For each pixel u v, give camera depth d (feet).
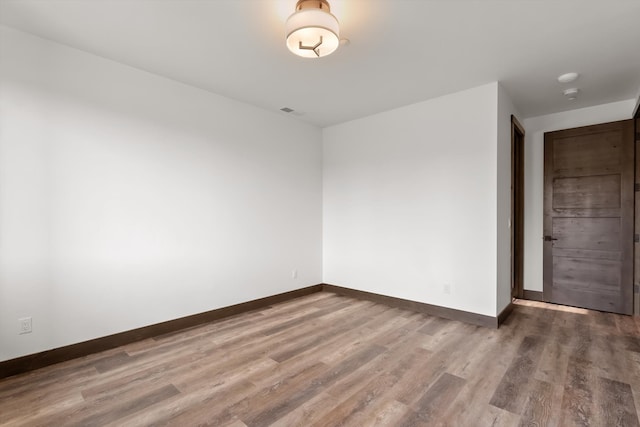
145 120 10.09
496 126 10.86
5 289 7.66
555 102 12.73
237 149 12.62
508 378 7.47
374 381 7.41
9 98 7.73
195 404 6.55
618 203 12.23
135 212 9.84
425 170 12.62
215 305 11.82
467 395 6.81
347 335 10.23
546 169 13.82
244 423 5.97
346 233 15.43
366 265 14.61
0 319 7.59
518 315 12.16
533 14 7.22
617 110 12.60
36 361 8.03
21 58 7.90
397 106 13.29
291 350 9.11
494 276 10.90
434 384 7.25
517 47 8.68
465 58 9.29
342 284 15.64
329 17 6.30
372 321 11.59
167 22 7.55
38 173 8.13
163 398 6.77
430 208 12.48
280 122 14.30
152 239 10.21
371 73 10.25
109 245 9.30
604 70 9.96
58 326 8.40
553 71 10.08
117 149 9.49
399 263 13.41
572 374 7.61
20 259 7.86
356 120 15.01
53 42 8.38
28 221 7.97
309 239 15.75
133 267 9.78
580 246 13.01
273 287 13.97
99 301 9.10
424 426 5.86
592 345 9.28
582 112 13.38
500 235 11.27
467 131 11.51
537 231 14.26
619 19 7.39
